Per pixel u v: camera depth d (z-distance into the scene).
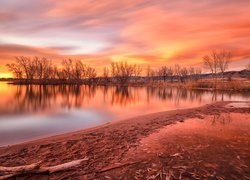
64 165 5.42
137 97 34.62
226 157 6.08
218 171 5.17
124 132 9.57
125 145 7.43
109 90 55.75
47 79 98.12
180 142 7.66
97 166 5.56
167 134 8.91
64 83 101.81
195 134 8.85
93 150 6.92
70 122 14.22
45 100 30.56
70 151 6.84
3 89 57.47
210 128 10.02
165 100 29.45
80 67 104.00
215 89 52.62
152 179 4.84
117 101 28.83
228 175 4.96
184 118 13.08
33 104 25.89
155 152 6.61
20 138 9.95
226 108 18.08
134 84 92.81
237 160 5.85
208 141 7.75
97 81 106.31
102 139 8.34
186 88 61.44
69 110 20.44
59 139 8.84
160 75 107.88
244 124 10.97
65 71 101.94
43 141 8.57
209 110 16.89
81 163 5.75
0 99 32.00
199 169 5.29
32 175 5.04
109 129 10.44
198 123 11.33
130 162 5.80
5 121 14.80
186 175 4.99
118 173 5.14
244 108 17.88
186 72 95.19
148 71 111.56
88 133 9.71
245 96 34.12
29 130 11.81
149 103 26.05
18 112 19.41
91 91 51.28
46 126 12.95
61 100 30.84
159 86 76.94
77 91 51.31
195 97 33.47
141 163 5.74
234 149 6.79
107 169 5.36
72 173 5.16
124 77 94.00
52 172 5.16
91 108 21.72
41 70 95.06
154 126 10.75
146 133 9.20
